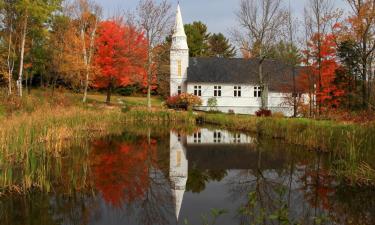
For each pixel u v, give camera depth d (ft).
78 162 45.91
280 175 41.22
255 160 50.19
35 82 148.97
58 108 74.43
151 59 118.32
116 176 39.83
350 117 62.75
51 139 55.77
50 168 41.50
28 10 87.40
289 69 153.17
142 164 46.68
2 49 96.37
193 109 142.00
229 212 28.78
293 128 64.34
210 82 150.41
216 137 75.05
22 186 33.63
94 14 118.21
